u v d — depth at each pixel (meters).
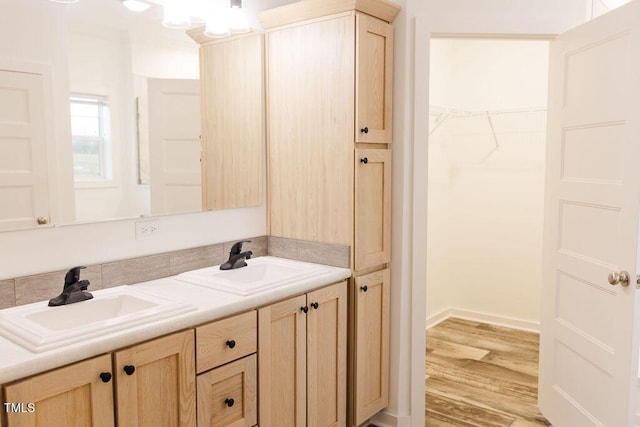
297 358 2.19
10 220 1.79
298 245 2.65
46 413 1.39
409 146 2.57
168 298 1.86
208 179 2.46
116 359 1.53
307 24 2.49
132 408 1.58
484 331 4.21
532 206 4.13
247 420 1.99
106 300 1.90
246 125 2.62
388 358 2.70
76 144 1.97
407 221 2.61
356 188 2.40
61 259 1.93
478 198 4.37
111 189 2.09
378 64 2.46
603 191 2.20
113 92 2.09
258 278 2.52
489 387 3.21
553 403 2.65
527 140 4.11
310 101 2.52
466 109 4.35
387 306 2.66
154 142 2.24
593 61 2.27
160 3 2.23
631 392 2.05
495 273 4.35
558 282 2.59
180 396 1.72
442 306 4.49
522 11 2.51
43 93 1.87
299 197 2.62
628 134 2.04
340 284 2.40
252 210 2.70
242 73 2.58
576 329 2.42
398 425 2.69
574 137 2.43
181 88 2.33
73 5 1.94
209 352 1.80
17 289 1.80
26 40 1.82
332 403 2.41
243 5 2.58
